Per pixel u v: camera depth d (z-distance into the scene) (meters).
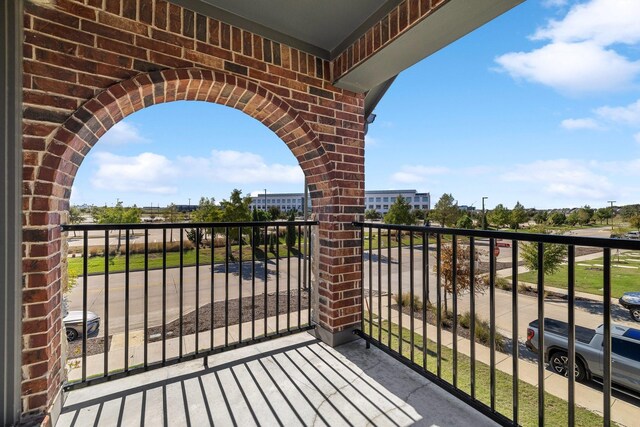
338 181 2.38
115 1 1.59
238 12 1.95
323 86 2.36
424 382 1.84
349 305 2.42
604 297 1.03
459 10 1.57
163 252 1.96
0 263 1.24
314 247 2.61
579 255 17.48
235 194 16.48
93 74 1.51
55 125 1.40
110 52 1.56
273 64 2.12
